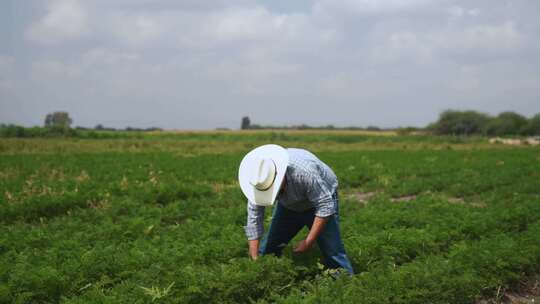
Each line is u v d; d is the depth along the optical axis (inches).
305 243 231.9
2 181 624.7
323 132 4453.7
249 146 1760.6
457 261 264.7
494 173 812.6
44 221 443.2
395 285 230.1
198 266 251.3
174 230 349.7
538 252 303.3
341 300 211.5
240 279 227.9
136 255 265.3
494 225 368.2
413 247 305.1
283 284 244.4
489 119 4116.6
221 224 376.5
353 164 970.7
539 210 432.8
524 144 2416.3
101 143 1715.1
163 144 1781.5
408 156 1289.4
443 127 4060.0
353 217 387.2
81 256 267.3
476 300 260.2
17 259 262.4
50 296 233.1
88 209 443.5
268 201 223.8
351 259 275.9
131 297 214.2
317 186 225.8
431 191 663.1
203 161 999.6
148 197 523.2
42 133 2315.5
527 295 279.3
